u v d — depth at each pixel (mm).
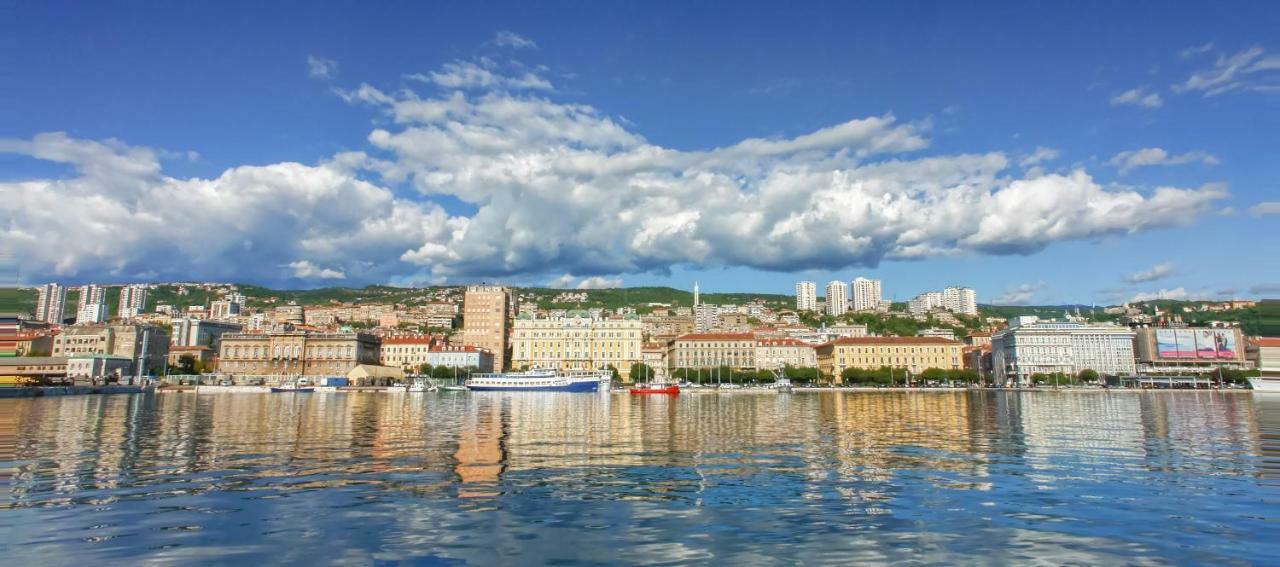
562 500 29062
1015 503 28719
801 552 21672
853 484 33000
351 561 20641
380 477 34625
